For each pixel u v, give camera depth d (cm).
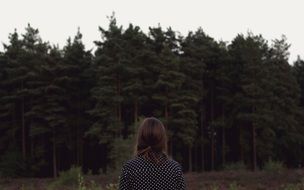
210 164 6750
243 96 6175
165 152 452
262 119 6012
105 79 5756
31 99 6206
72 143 6184
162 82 5738
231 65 6462
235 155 6675
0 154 6388
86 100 6250
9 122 6372
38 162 6050
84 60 6281
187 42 6600
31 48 6512
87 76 6175
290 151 6712
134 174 439
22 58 6369
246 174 3894
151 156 441
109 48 6003
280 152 6612
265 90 6181
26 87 6322
